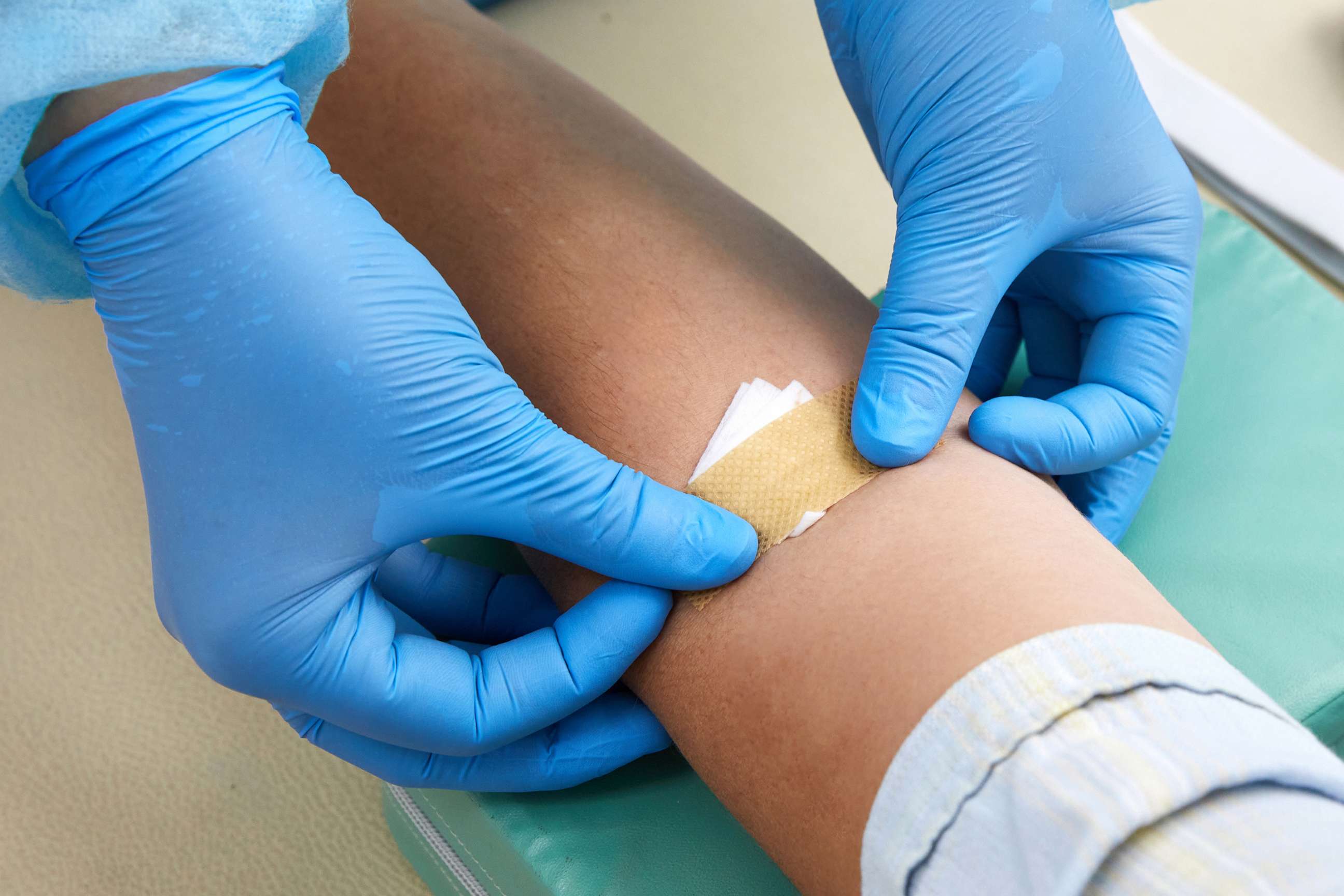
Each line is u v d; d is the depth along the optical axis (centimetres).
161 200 55
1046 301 65
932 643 54
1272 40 92
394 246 57
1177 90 90
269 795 69
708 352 59
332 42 58
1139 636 53
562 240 60
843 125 92
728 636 56
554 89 63
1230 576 62
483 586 62
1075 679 53
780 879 58
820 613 55
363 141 63
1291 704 60
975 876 52
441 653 58
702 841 59
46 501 75
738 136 91
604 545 57
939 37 58
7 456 76
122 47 53
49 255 58
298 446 56
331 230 56
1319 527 63
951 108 59
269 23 55
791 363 59
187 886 67
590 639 57
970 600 54
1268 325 67
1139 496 63
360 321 55
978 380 66
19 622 72
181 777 69
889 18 59
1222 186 86
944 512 56
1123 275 61
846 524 56
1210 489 64
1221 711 52
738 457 57
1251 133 86
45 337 82
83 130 54
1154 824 51
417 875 67
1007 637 53
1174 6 96
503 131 62
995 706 53
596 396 59
